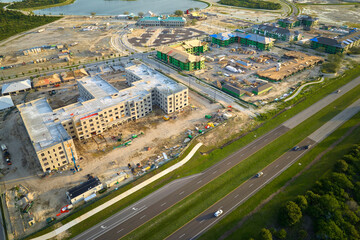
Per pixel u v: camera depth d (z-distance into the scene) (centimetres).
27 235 9600
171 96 16538
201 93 19738
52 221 10081
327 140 14375
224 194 11256
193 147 14088
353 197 10738
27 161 13175
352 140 14162
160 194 11262
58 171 12531
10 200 11044
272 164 12888
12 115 17088
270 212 10388
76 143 14388
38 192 11388
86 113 14700
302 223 9875
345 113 16800
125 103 15762
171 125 16025
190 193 11294
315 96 19038
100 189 11494
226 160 13225
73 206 10731
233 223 9994
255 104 18150
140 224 9962
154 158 13350
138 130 15525
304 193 11106
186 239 9431
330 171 12162
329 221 9569
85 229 9794
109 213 10412
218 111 17388
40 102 15950
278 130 15438
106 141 14575
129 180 12006
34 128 13500
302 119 16388
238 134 15238
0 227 9956
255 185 11688
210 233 9631
